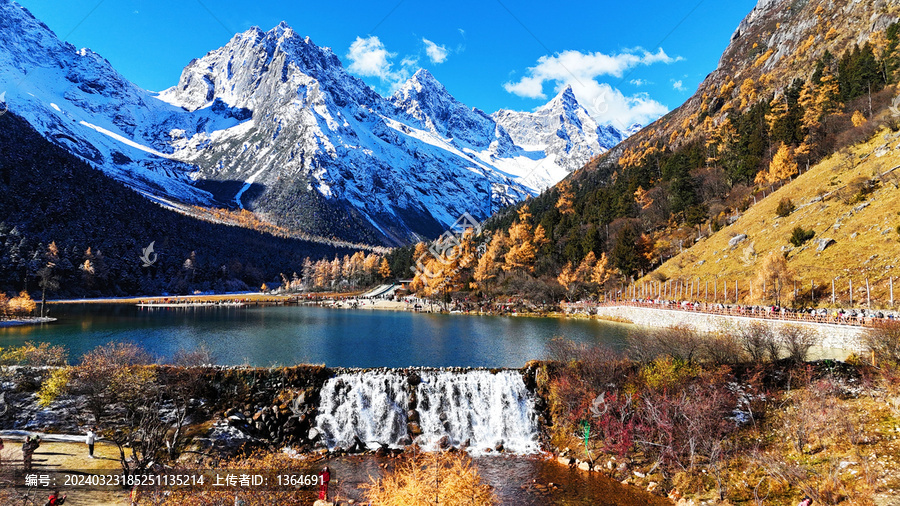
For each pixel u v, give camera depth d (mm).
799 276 64750
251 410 34344
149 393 31938
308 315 113562
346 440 34438
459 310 121375
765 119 137125
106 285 167000
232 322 94375
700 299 78625
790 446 28078
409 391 37688
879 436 26109
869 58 113500
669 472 28156
